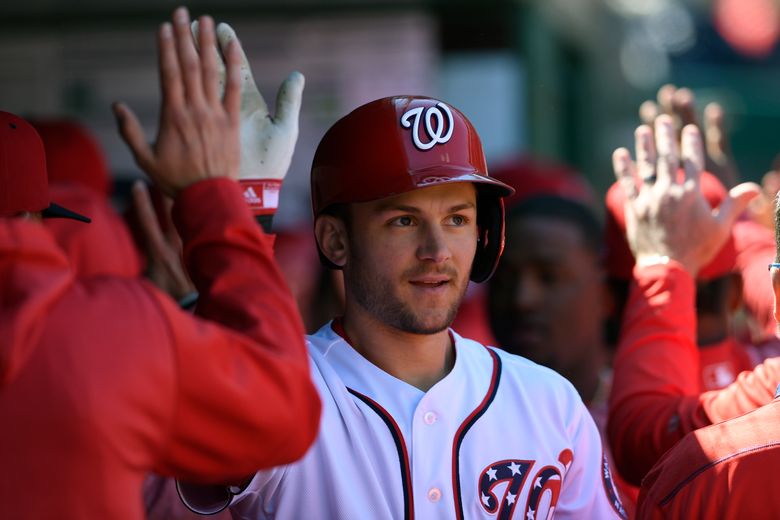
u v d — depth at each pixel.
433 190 7.48
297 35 23.22
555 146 27.72
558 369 11.69
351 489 7.30
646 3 42.94
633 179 9.79
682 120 11.80
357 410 7.50
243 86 7.63
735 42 44.59
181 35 6.66
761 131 42.91
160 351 5.63
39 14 23.03
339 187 7.64
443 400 7.58
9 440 5.30
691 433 7.39
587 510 7.91
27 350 5.41
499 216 8.16
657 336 9.06
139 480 5.60
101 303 5.69
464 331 15.51
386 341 7.71
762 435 6.94
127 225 12.66
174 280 10.59
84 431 5.33
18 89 23.48
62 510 5.28
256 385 5.89
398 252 7.47
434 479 7.37
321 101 23.38
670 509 7.13
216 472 5.95
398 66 23.17
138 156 6.66
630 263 10.76
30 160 6.97
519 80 23.56
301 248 16.22
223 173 6.72
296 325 6.33
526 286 11.62
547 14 25.89
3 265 5.68
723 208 9.42
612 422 8.99
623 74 41.78
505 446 7.66
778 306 7.56
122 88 23.42
